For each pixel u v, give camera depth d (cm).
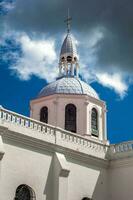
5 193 2570
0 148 2559
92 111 4197
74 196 2983
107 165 3328
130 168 3212
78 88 4262
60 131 3033
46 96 4166
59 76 4606
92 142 3269
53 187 2859
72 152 3056
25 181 2711
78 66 4641
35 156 2814
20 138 2739
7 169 2620
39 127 2897
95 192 3159
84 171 3120
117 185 3241
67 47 4662
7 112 2720
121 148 3322
